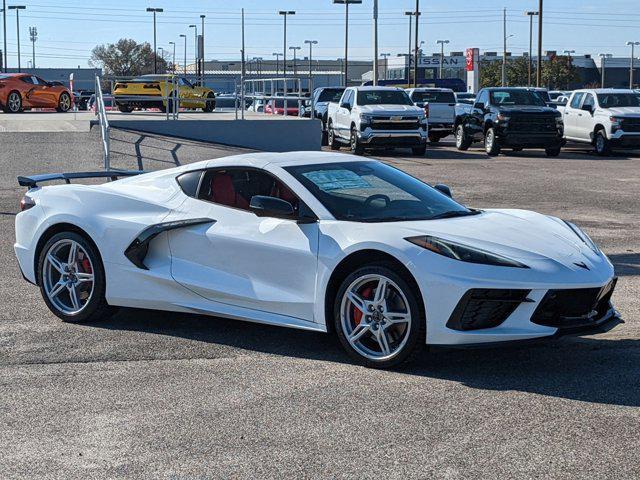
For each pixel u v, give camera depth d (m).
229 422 4.76
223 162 6.68
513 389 5.29
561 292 5.48
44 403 5.09
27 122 25.20
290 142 24.20
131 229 6.71
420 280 5.49
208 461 4.22
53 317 7.21
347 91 27.94
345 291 5.81
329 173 6.49
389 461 4.19
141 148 21.03
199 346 6.32
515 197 15.77
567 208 14.29
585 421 4.71
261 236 6.21
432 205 6.43
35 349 6.25
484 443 4.41
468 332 5.44
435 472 4.05
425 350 6.09
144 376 5.61
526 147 26.78
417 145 26.30
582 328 5.58
